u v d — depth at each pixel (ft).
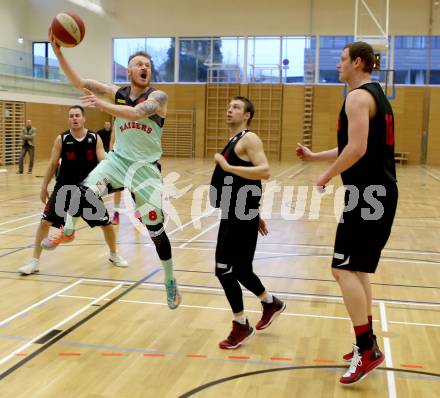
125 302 15.39
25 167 60.08
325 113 79.20
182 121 83.25
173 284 13.47
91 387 10.26
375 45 60.75
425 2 74.59
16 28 79.20
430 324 13.98
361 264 10.47
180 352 12.02
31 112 66.74
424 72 76.18
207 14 80.43
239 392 10.16
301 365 11.44
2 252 21.12
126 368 11.14
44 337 12.71
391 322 14.11
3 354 11.70
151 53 82.69
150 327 13.52
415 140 77.56
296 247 22.97
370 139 10.33
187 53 82.02
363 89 10.32
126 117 12.24
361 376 10.39
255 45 79.82
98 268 19.03
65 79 74.33
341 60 10.98
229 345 12.26
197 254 21.47
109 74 83.35
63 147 17.88
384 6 75.25
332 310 15.02
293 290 16.83
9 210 31.42
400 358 11.81
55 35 12.55
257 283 12.88
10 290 16.33
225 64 81.10
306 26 77.77
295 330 13.52
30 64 66.33
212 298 15.90
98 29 82.79
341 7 76.43
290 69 79.41
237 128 12.55
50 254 21.02
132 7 82.02
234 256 12.17
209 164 68.49
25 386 10.25
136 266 19.39
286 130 80.43
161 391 10.16
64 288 16.61
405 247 23.35
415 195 41.75
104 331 13.17
